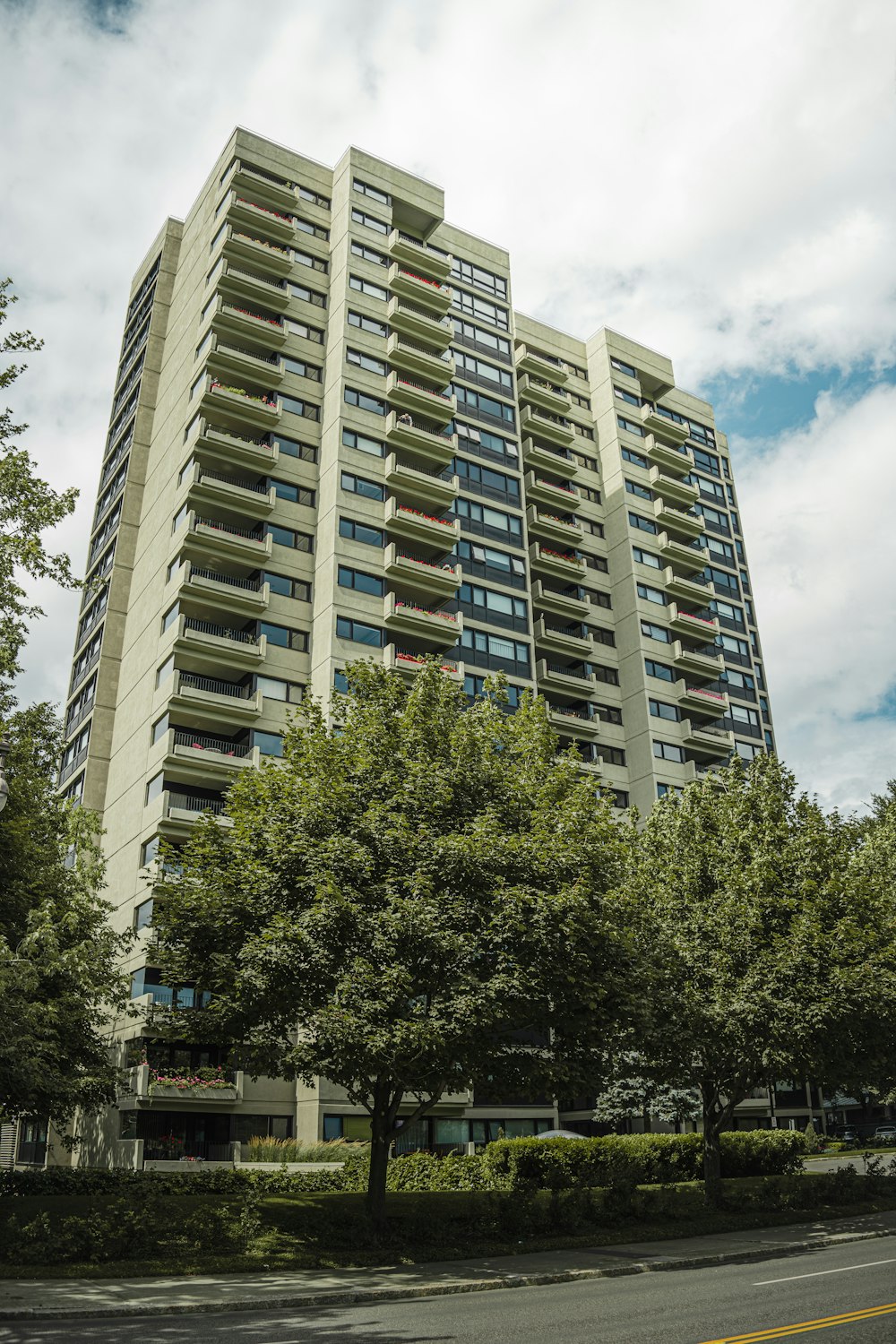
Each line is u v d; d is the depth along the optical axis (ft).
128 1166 123.03
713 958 90.58
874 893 94.79
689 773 206.49
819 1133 213.25
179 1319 44.83
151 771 149.18
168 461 178.70
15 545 67.21
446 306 198.18
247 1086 133.49
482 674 177.17
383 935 64.34
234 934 71.46
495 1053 72.69
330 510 165.89
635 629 214.69
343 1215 72.54
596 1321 42.39
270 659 155.53
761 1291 49.85
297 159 197.57
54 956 80.94
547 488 213.05
